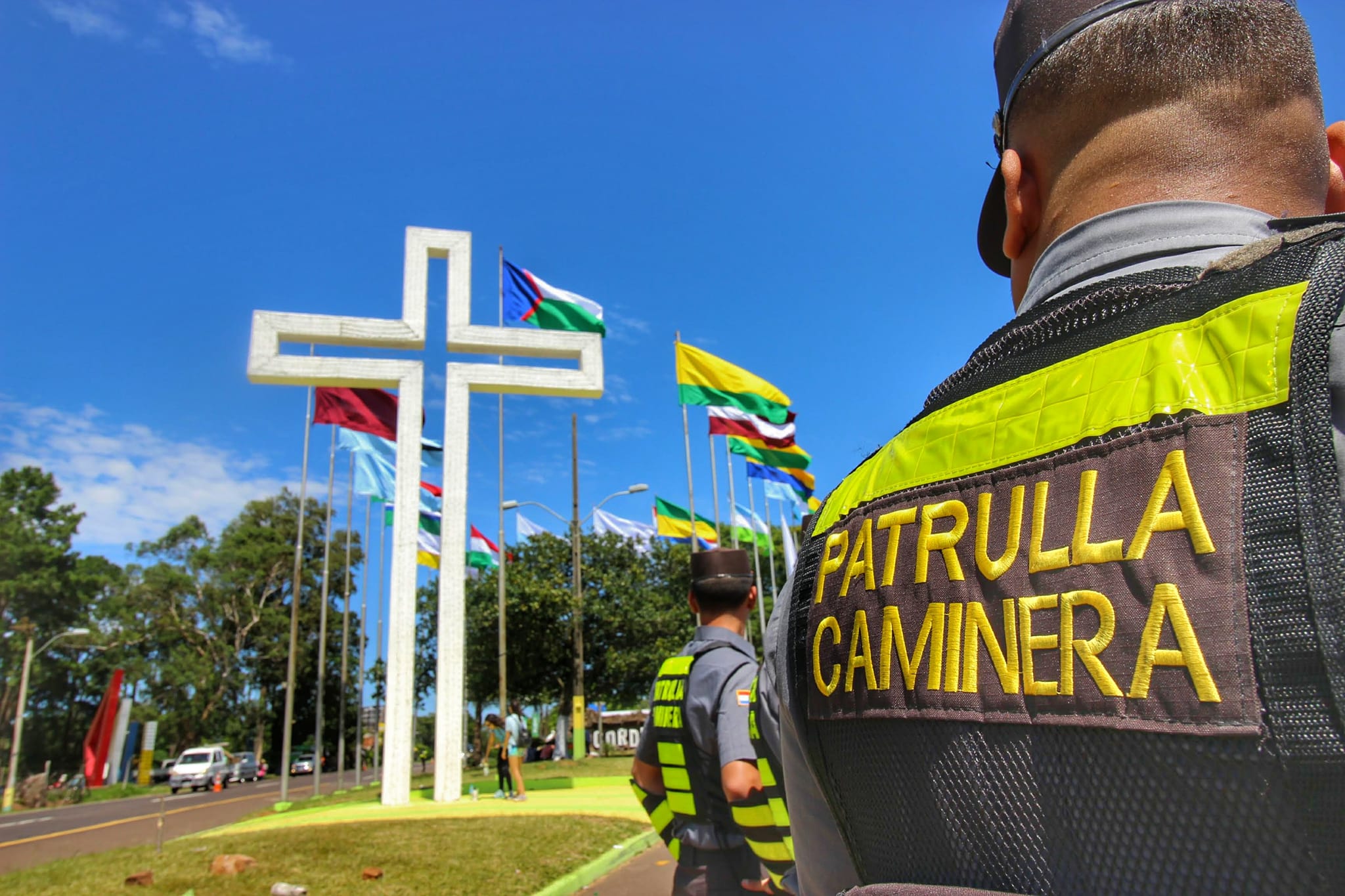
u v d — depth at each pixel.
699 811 2.53
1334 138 0.93
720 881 2.50
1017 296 0.96
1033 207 0.92
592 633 32.19
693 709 2.50
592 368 15.93
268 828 10.24
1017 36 0.94
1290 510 0.52
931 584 0.70
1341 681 0.47
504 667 22.70
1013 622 0.63
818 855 0.90
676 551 34.94
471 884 6.43
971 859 0.62
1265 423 0.55
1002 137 1.03
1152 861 0.53
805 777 0.91
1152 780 0.53
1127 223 0.78
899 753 0.69
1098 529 0.60
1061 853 0.57
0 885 6.12
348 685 57.53
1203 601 0.53
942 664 0.67
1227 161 0.78
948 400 0.81
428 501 21.45
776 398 18.22
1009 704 0.61
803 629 0.87
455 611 14.77
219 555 53.81
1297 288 0.58
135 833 13.95
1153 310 0.66
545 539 32.94
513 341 15.77
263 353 14.92
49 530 48.75
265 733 56.38
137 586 50.84
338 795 20.14
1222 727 0.51
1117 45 0.82
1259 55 0.81
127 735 47.53
